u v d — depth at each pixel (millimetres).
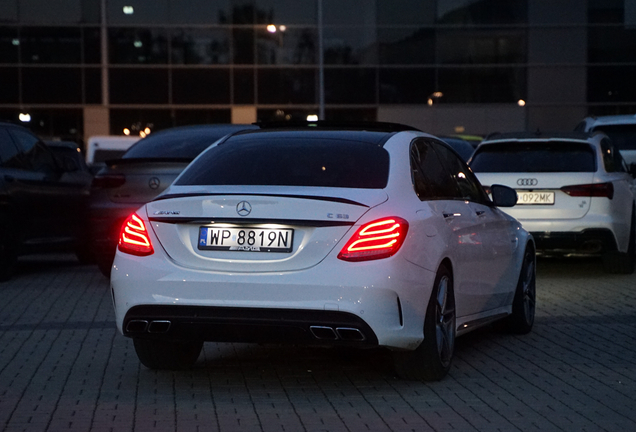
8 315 9555
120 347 7840
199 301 5887
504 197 8133
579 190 11867
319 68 43188
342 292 5703
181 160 11234
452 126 43531
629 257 12836
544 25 43219
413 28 43188
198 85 43344
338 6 43031
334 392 6227
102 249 11531
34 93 43094
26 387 6379
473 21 43250
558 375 6750
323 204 5844
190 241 6020
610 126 16938
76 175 14344
